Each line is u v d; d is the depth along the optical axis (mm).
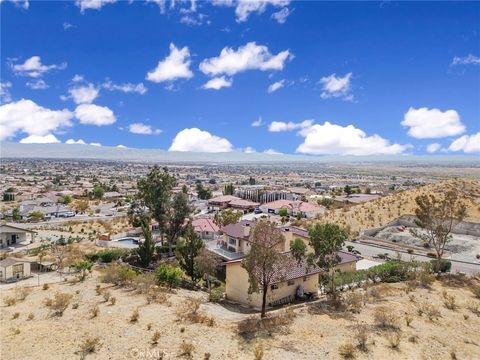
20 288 42625
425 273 43406
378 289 39188
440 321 30859
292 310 33562
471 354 25578
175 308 33688
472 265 55219
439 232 45875
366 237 74875
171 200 71812
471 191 85562
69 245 75875
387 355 24828
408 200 87375
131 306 33781
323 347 25875
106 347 25703
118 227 103125
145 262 59156
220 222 81688
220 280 52188
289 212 110625
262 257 31750
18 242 78375
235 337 27766
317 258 37719
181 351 25031
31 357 24422
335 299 36344
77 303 34844
